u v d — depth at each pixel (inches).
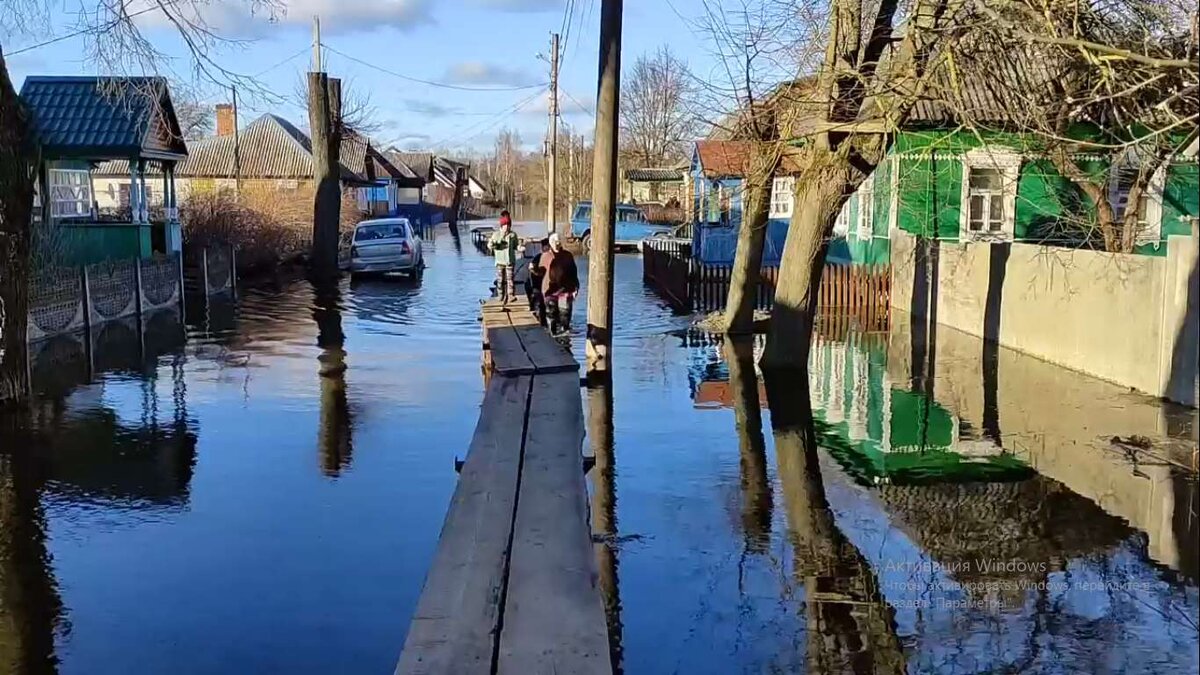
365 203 2497.5
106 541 285.0
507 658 165.6
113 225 942.4
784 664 211.5
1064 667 205.5
